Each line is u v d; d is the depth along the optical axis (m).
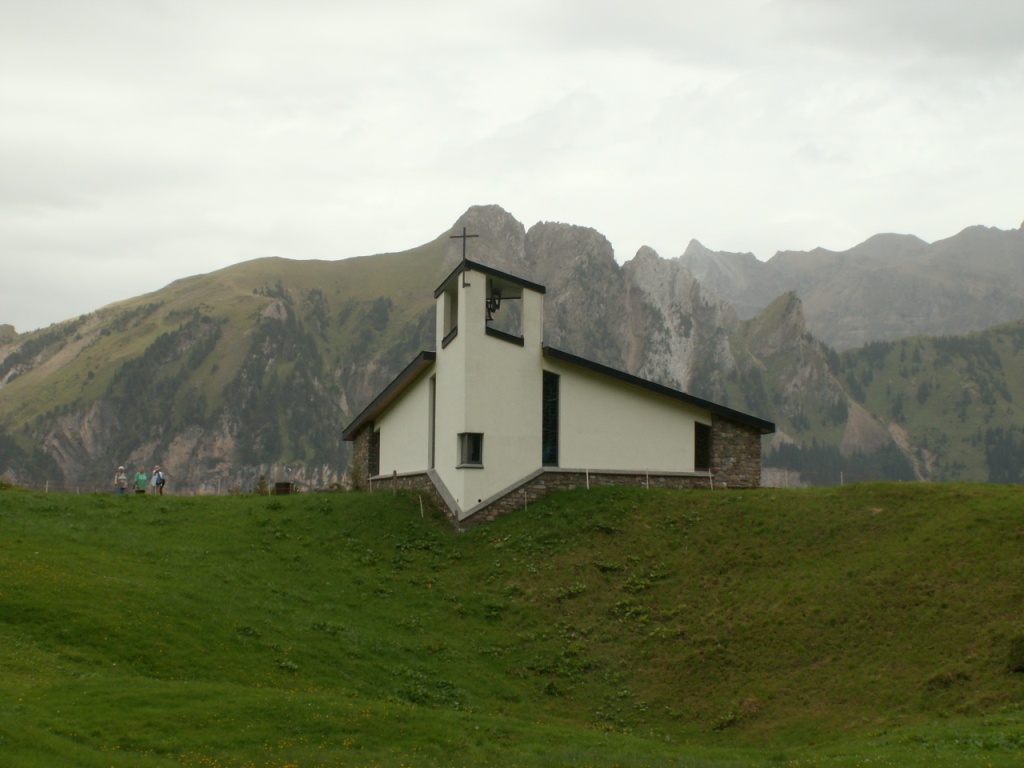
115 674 24.17
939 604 27.39
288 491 50.91
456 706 26.59
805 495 37.62
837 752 21.45
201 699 22.77
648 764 21.08
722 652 28.83
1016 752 19.33
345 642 29.58
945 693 23.75
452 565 37.69
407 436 50.09
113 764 18.53
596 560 36.16
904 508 34.03
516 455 42.41
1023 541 29.11
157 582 31.25
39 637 25.42
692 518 37.78
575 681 29.25
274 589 33.34
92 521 39.25
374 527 40.53
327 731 22.16
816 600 29.67
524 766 20.64
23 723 19.86
